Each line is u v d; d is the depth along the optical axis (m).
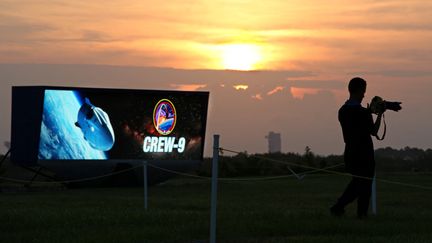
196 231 13.67
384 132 15.42
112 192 33.62
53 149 37.72
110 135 39.03
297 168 51.00
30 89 37.56
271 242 12.34
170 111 40.47
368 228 13.95
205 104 41.12
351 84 15.52
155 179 40.50
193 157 41.16
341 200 15.70
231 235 13.39
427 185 36.62
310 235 13.53
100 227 14.55
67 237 13.02
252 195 29.27
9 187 36.97
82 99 38.19
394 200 25.19
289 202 24.02
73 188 38.72
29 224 14.98
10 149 38.09
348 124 15.34
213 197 11.66
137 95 39.47
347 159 15.46
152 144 40.03
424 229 14.19
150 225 14.91
